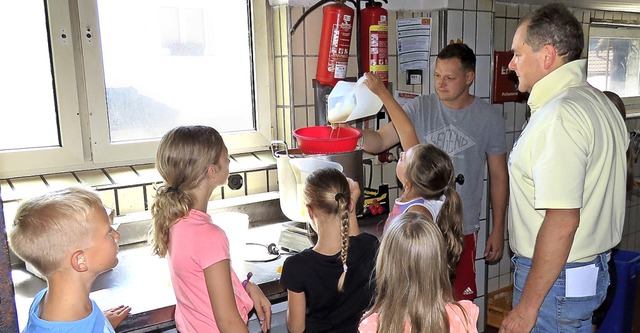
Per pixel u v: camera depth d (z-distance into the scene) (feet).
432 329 4.00
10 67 6.35
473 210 7.64
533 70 5.04
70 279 3.83
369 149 7.42
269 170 7.84
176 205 4.52
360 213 6.91
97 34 6.72
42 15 6.45
